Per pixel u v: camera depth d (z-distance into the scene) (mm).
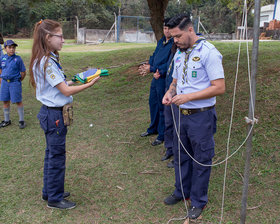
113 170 3840
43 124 2818
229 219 2779
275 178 3266
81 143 4703
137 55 11547
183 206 3043
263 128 4102
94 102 6902
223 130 4336
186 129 2732
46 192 3131
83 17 40688
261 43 10164
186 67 2566
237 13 32062
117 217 2916
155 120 4703
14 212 3016
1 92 5328
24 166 4004
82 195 3309
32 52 2717
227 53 8172
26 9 42469
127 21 30328
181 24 2441
